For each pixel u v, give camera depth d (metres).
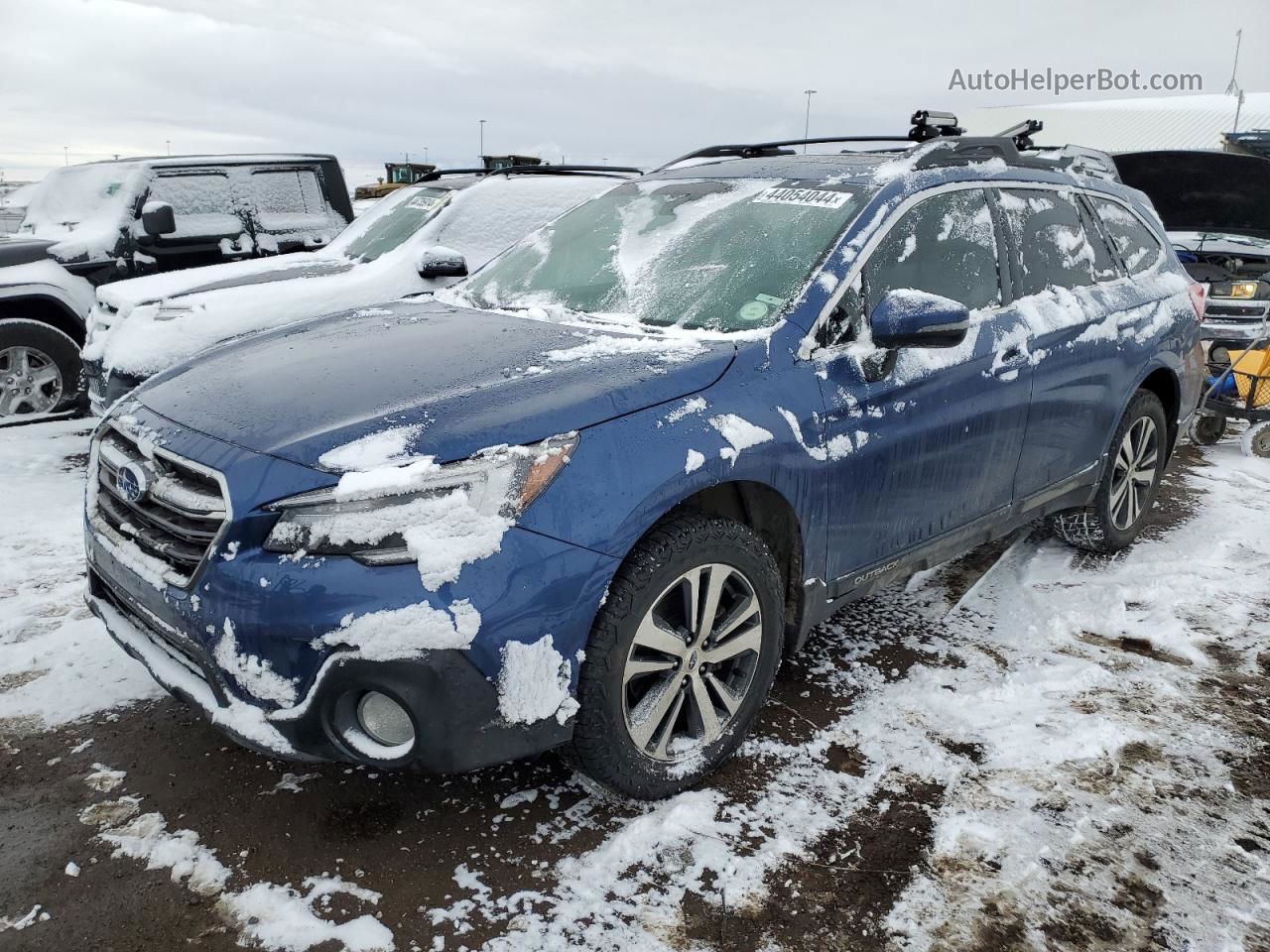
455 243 6.13
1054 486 3.68
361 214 7.25
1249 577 4.04
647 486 2.21
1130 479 4.21
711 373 2.48
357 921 2.02
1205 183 9.28
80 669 3.06
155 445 2.32
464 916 2.04
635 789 2.36
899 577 3.12
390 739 2.11
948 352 3.02
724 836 2.31
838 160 3.47
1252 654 3.35
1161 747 2.75
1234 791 2.55
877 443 2.79
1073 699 3.00
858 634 3.44
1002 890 2.16
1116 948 2.00
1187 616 3.64
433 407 2.23
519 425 2.16
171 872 2.15
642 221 3.48
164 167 7.39
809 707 2.92
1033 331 3.37
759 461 2.45
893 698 2.99
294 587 1.99
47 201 7.70
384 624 1.95
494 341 2.73
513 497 2.07
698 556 2.34
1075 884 2.18
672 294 3.01
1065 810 2.44
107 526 2.53
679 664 2.39
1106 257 4.06
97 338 5.70
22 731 2.71
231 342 3.12
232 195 7.70
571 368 2.44
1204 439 6.61
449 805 2.42
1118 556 4.28
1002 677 3.13
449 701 2.00
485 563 2.01
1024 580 3.97
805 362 2.66
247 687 2.06
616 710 2.25
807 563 2.70
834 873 2.20
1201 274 7.82
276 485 2.07
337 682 1.99
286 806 2.40
